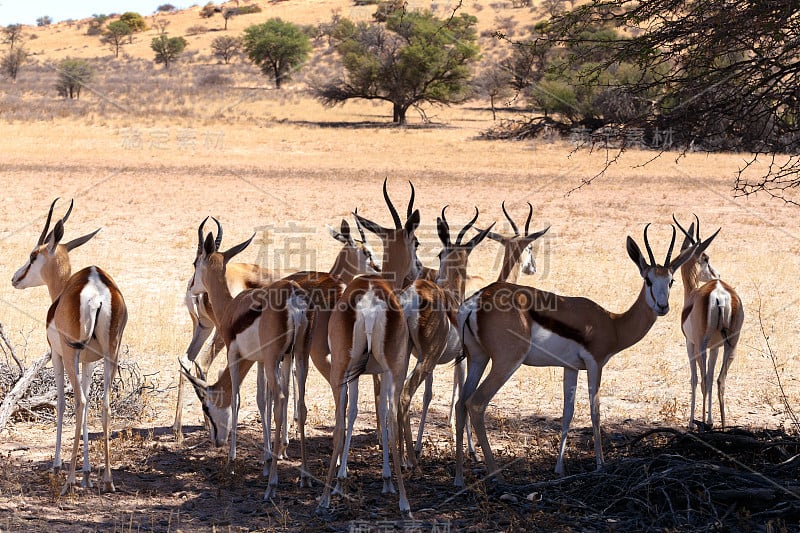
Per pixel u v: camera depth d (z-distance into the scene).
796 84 9.91
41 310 18.84
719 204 39.19
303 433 10.29
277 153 56.50
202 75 119.38
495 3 135.00
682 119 10.41
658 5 10.39
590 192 42.34
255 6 186.00
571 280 22.73
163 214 33.81
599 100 50.88
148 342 16.59
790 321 18.91
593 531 8.77
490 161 53.78
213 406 11.48
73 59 131.00
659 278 10.59
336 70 113.69
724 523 8.80
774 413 13.09
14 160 48.78
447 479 10.64
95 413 12.77
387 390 9.41
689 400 14.09
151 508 9.45
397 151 58.84
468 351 10.64
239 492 10.12
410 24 81.56
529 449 11.74
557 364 10.64
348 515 9.24
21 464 10.70
